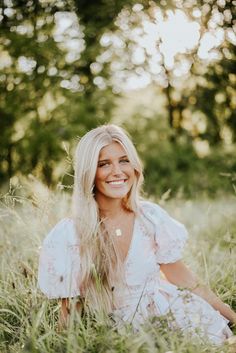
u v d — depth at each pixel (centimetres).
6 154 911
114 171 288
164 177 966
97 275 288
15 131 928
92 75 938
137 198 301
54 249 290
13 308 318
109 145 288
